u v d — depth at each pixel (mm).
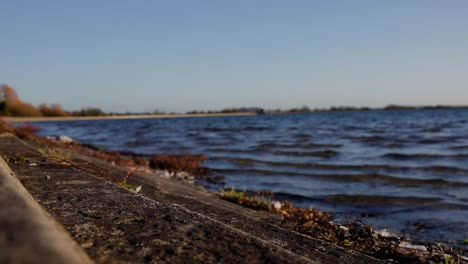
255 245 1855
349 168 12523
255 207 6191
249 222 3859
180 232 2041
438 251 4258
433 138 23391
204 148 20469
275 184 10141
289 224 4785
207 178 11258
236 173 12086
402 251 4055
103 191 3201
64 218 2270
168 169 12773
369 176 10922
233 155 16891
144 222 2227
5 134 12594
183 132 36969
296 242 3197
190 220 2289
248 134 31812
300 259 1697
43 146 11539
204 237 1968
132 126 57594
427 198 7973
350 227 4418
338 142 22406
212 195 7223
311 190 9195
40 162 5348
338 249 3129
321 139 24844
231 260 1655
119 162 12656
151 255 1707
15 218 1176
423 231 5703
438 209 7082
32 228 1120
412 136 25328
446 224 6066
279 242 3129
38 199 2783
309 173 11727
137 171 9812
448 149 17344
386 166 12750
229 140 25703
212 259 1667
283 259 1679
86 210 2480
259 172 12180
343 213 6922
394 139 23281
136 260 1647
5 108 89500
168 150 19750
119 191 3225
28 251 976
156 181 7652
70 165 5305
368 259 2945
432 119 57156
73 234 1970
